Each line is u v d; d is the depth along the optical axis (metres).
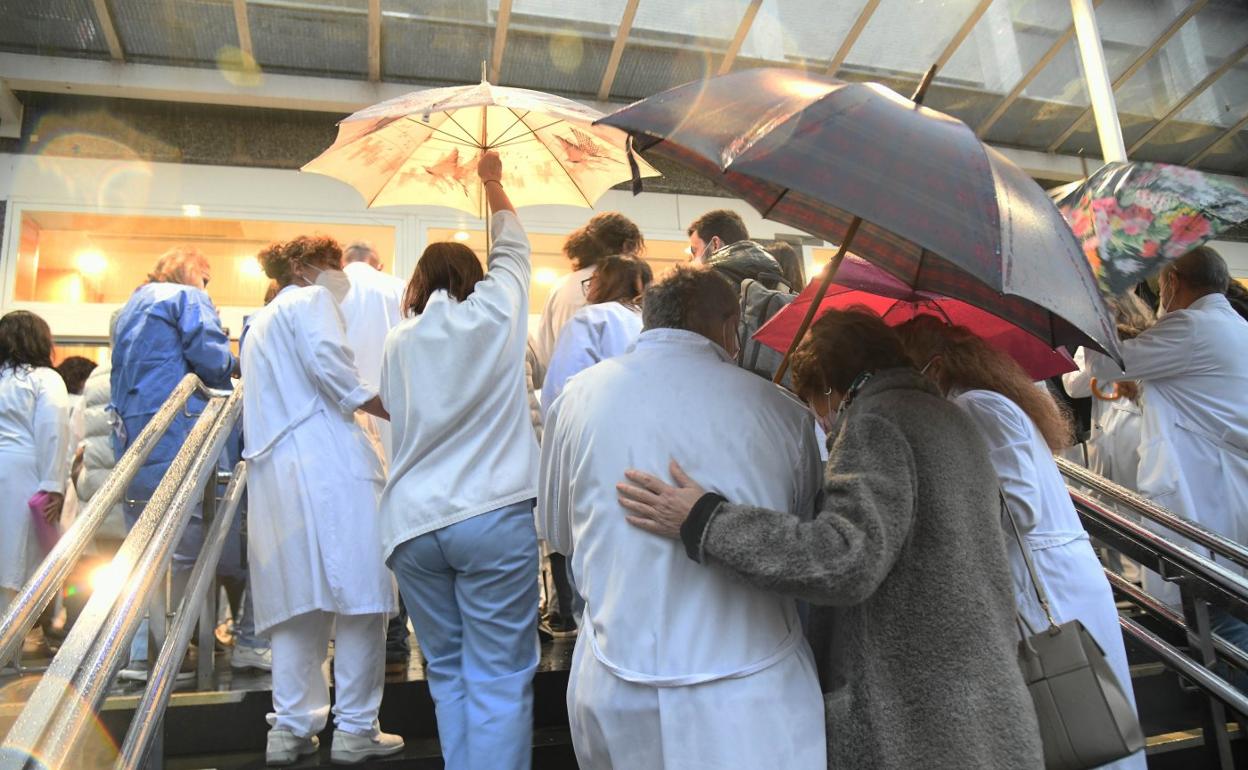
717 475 1.76
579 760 1.83
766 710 1.62
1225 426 3.31
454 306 2.52
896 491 1.63
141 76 6.44
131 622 2.10
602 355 3.02
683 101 1.65
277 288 3.69
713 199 7.73
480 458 2.44
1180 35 7.46
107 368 4.34
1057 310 1.38
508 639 2.37
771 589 1.60
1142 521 3.71
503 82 7.13
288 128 6.93
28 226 6.41
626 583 1.71
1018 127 8.19
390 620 3.52
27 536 4.21
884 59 7.28
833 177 1.45
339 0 6.24
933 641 1.63
